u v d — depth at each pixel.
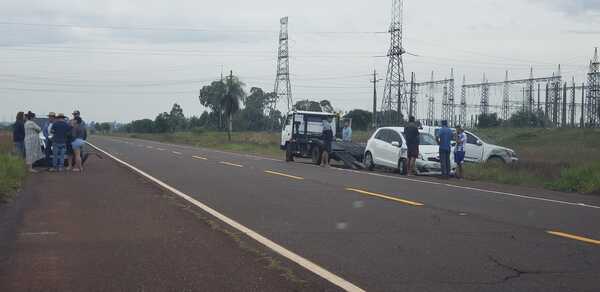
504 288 7.26
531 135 61.47
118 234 10.44
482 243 9.84
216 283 7.40
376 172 24.91
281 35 73.44
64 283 7.40
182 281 7.49
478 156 27.12
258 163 28.95
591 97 71.19
